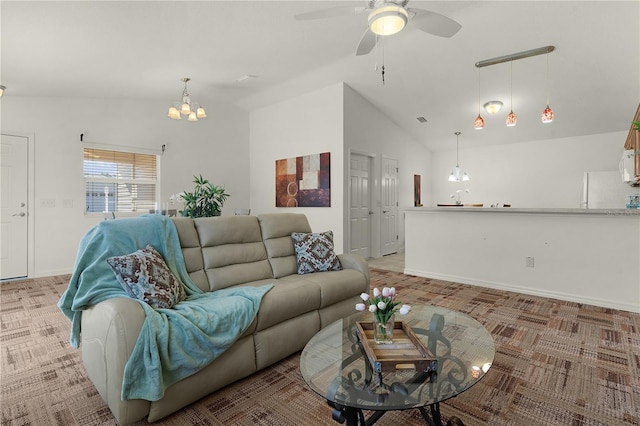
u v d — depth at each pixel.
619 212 3.13
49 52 3.05
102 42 3.02
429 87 5.12
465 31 3.63
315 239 3.02
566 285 3.46
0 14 2.35
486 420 1.56
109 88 4.41
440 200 8.20
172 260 2.22
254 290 2.20
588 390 1.80
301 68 4.50
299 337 2.28
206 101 5.94
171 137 5.62
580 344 2.38
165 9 2.65
